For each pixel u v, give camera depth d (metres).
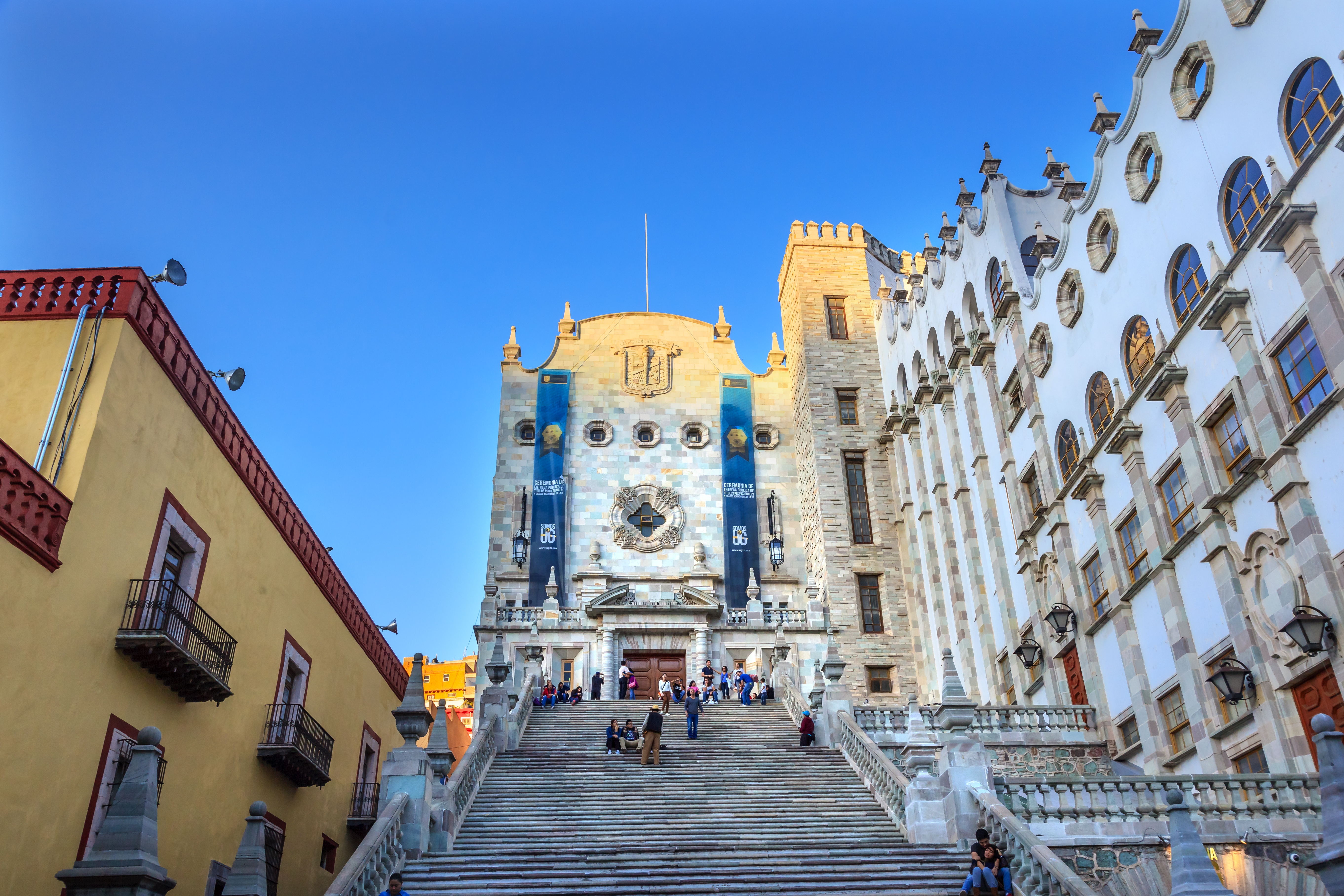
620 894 15.41
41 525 15.43
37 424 16.78
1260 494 21.14
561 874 16.38
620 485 46.34
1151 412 25.12
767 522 46.25
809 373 45.97
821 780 22.88
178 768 18.56
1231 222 22.45
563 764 24.25
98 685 16.52
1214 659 22.56
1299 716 20.05
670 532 45.41
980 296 34.88
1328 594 18.97
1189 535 23.22
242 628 21.53
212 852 19.56
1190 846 12.26
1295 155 20.48
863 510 43.59
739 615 42.16
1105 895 16.48
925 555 39.41
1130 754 25.88
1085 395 28.25
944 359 38.50
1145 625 25.44
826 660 27.62
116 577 17.22
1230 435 22.50
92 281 18.12
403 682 34.00
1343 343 18.81
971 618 34.97
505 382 47.97
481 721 25.69
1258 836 16.88
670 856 17.33
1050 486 29.91
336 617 27.64
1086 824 17.12
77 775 15.87
